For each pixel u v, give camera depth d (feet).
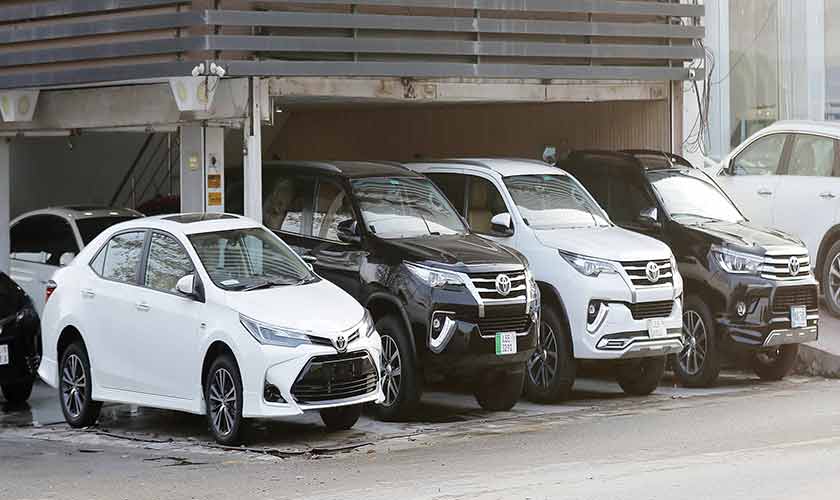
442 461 88.33
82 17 132.16
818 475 76.18
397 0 132.87
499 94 144.77
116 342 105.91
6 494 80.69
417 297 107.14
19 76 138.62
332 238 117.60
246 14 124.06
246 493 78.59
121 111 137.28
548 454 89.51
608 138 167.53
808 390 122.01
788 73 176.76
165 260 104.47
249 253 104.58
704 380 125.39
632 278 115.65
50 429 110.93
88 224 143.23
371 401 100.53
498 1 140.56
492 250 112.27
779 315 123.85
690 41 159.22
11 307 122.42
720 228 128.16
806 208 146.10
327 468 87.20
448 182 130.11
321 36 128.98
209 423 99.30
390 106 179.11
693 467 80.74
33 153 201.05
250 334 95.66
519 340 109.70
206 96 122.93
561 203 126.21
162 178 203.31
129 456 95.45
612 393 124.47
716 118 173.27
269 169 126.62
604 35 149.89
